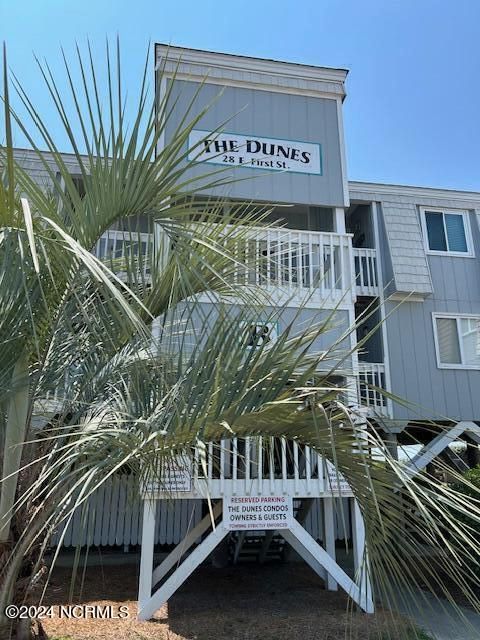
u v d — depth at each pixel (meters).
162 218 2.50
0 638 2.71
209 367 2.37
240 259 3.08
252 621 5.69
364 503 2.62
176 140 2.31
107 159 2.30
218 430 2.45
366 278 11.70
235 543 8.62
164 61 2.41
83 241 2.41
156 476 2.90
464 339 11.62
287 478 6.24
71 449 2.44
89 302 2.65
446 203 12.42
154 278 2.99
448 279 11.95
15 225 2.18
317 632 5.31
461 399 11.21
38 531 2.62
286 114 8.79
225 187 7.84
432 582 7.43
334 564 6.04
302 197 8.51
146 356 2.89
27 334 2.59
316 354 2.60
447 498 2.30
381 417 2.57
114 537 9.22
